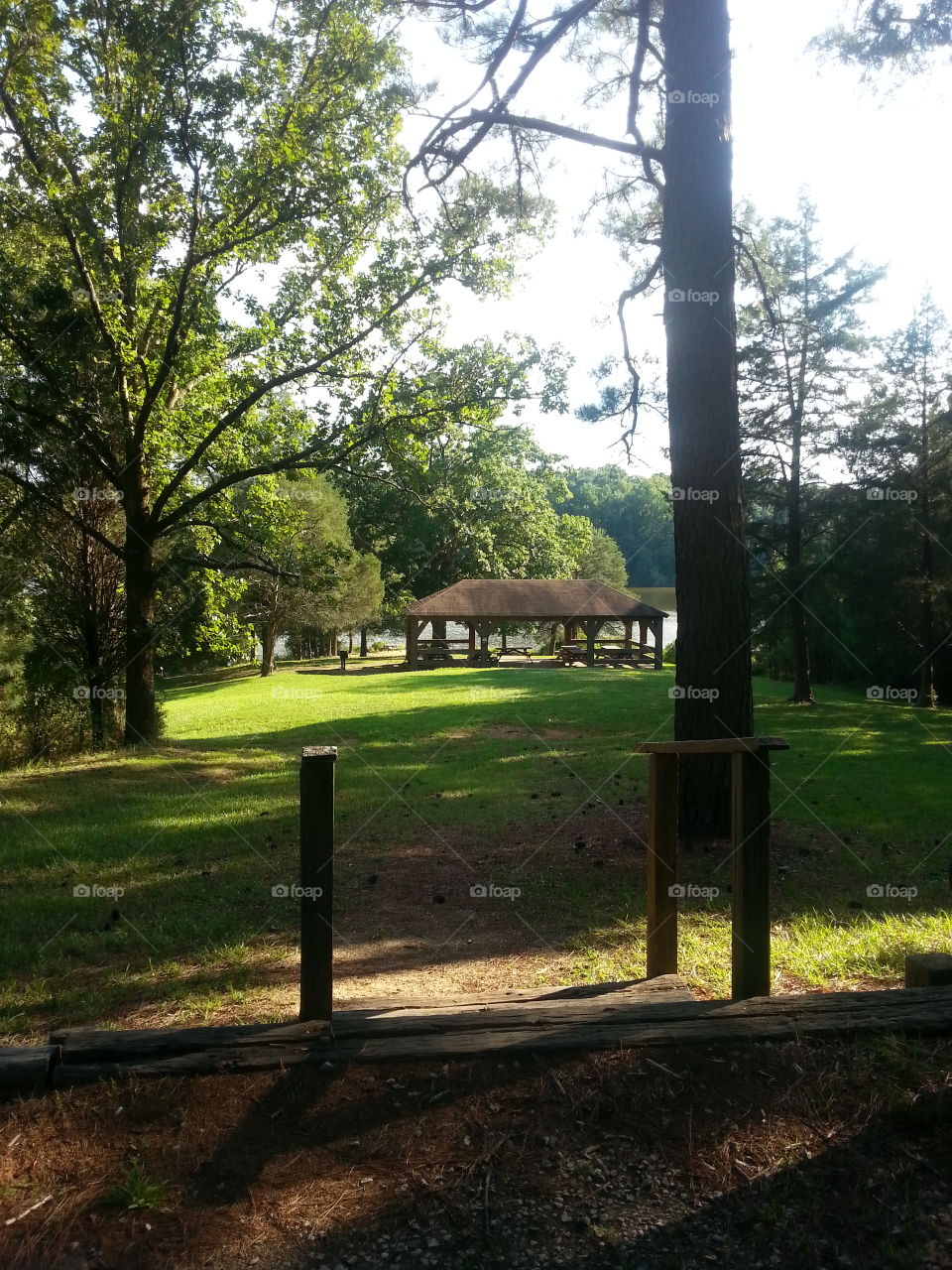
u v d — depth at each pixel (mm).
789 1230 2586
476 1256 2504
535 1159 2820
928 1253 2498
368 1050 3195
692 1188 2729
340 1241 2545
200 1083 3064
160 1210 2629
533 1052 3223
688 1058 3199
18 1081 3061
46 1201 2650
